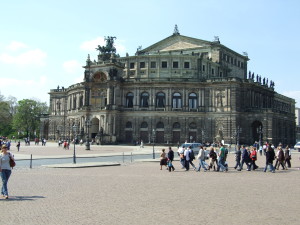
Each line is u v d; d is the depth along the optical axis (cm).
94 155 7225
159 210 2120
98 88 13575
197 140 12750
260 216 1991
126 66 14075
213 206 2252
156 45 15375
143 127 13175
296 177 3891
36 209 2112
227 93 12494
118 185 3128
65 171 4312
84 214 2000
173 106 13062
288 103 19138
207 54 14425
